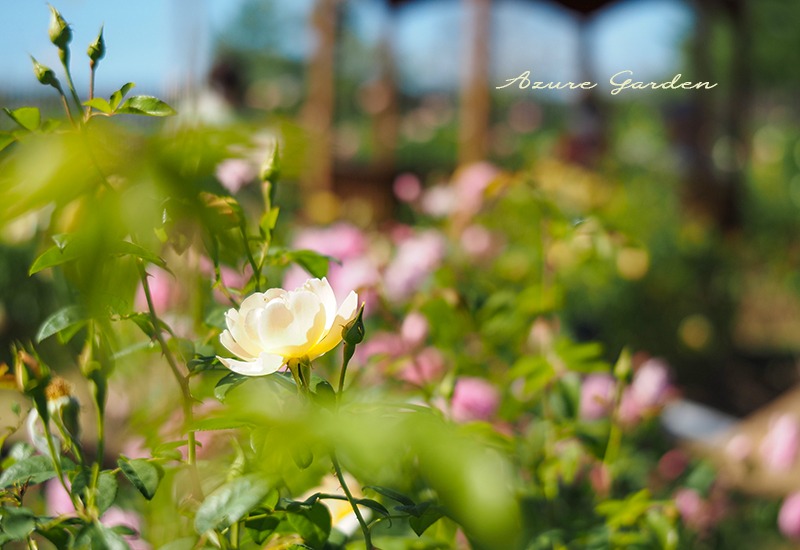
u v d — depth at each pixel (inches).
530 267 97.3
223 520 26.7
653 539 41.2
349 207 222.8
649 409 68.6
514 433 49.2
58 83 28.4
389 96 266.4
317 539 29.8
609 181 230.8
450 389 41.6
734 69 271.3
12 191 24.5
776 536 80.8
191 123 25.9
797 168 308.3
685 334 201.5
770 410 120.7
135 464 29.2
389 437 23.3
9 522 28.9
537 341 53.8
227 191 30.0
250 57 617.6
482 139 225.3
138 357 39.4
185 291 36.3
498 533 23.0
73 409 30.4
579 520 44.1
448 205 142.3
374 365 47.9
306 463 27.0
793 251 268.2
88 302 26.3
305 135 32.5
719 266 215.3
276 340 28.6
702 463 66.6
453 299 47.6
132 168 25.2
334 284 69.1
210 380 35.1
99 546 28.0
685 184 263.4
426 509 29.7
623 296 190.2
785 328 246.2
